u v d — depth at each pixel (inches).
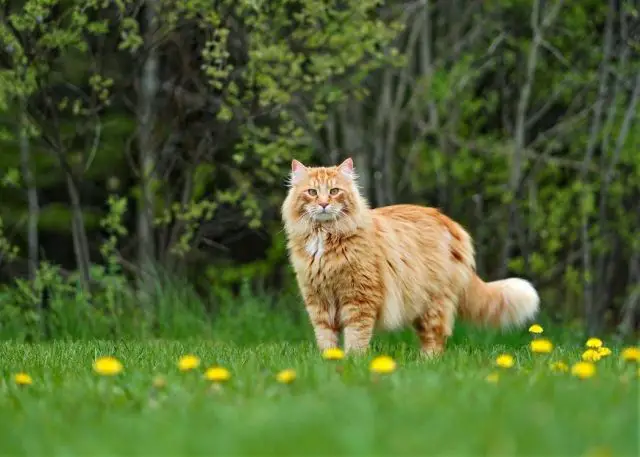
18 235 842.2
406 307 401.1
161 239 620.4
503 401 213.3
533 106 755.4
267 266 719.1
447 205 726.5
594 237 739.4
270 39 570.9
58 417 214.1
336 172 388.5
